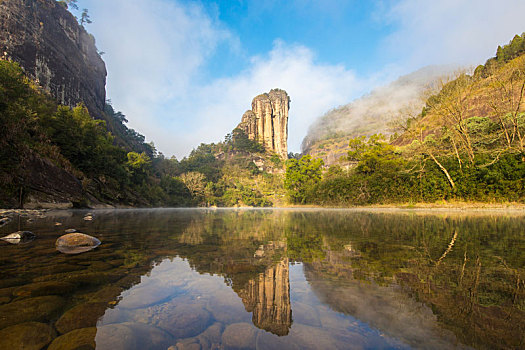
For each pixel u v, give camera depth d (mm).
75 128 23094
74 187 19125
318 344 1005
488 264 2357
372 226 6625
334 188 29266
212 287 1813
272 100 116312
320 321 1228
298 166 40688
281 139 114188
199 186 61094
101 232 5363
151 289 1754
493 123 21891
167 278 2035
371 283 1817
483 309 1296
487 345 948
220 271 2260
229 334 1134
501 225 6570
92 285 1827
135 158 41406
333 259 2682
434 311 1302
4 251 3096
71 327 1179
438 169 19406
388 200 22781
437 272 2094
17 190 13875
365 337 1058
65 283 1861
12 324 1188
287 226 7082
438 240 4004
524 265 2316
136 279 2004
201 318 1313
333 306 1414
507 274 1998
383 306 1375
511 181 15469
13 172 13742
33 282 1868
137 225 7254
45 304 1447
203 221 9625
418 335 1052
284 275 2104
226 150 102875
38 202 15414
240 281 1955
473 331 1069
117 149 33719
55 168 17281
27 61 38625
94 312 1363
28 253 2992
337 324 1188
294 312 1354
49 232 4957
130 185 36844
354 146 28688
